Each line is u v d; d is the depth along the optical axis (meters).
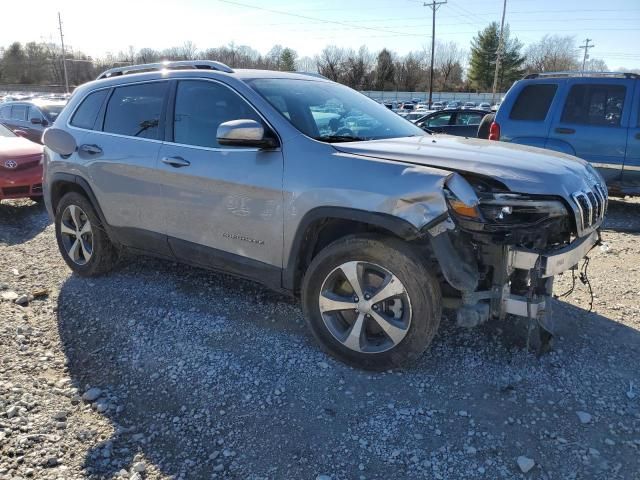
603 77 7.46
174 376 3.37
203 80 3.99
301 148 3.40
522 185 2.98
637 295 4.52
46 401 3.15
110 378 3.42
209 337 3.77
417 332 3.09
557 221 3.10
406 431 2.78
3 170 7.75
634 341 3.69
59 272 5.25
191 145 3.94
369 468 2.55
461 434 2.75
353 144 3.40
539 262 3.00
